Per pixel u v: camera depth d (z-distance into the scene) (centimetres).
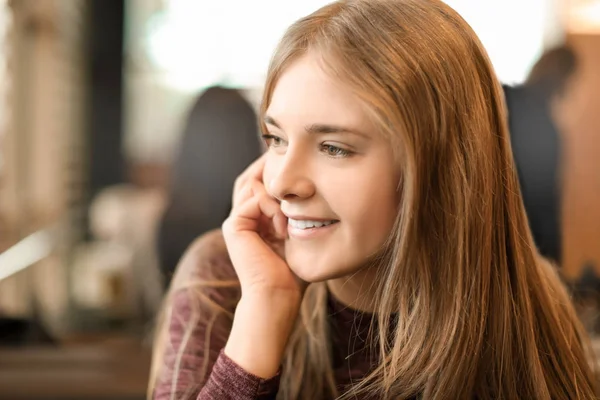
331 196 61
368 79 58
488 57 68
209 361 72
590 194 144
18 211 211
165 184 257
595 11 169
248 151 164
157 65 297
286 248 67
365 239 62
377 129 59
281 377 75
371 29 60
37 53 227
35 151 227
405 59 60
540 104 146
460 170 63
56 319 197
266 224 73
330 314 74
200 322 73
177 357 72
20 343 169
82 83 289
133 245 238
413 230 60
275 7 261
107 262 229
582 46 157
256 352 65
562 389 74
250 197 71
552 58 153
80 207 272
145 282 205
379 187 60
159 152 298
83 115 292
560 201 144
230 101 163
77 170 280
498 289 69
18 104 215
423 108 60
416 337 66
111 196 282
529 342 71
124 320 201
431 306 66
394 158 60
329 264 62
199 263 78
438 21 63
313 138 61
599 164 146
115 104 307
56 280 221
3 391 157
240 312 67
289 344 76
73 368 165
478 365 70
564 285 96
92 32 294
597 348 107
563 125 146
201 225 166
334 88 59
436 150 62
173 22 286
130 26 296
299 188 61
